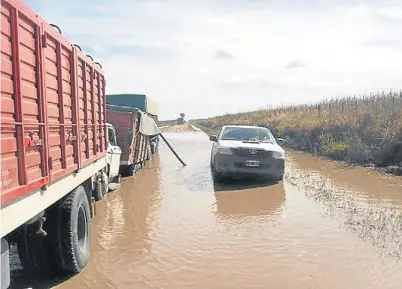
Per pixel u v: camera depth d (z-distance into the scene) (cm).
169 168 1574
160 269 554
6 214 305
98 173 816
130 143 1284
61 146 463
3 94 306
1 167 296
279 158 1159
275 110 4219
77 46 562
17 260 561
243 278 523
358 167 1484
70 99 518
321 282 509
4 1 306
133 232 725
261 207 895
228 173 1159
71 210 499
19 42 337
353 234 696
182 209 889
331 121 2178
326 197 986
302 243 654
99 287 496
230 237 690
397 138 1463
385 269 548
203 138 3841
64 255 498
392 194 1017
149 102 1908
